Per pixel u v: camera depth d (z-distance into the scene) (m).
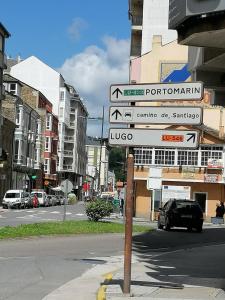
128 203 9.64
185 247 21.75
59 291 10.72
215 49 11.27
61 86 115.25
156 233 29.17
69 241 21.83
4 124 69.62
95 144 163.12
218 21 9.50
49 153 102.50
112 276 12.36
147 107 9.68
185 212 31.56
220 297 9.69
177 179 51.38
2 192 69.50
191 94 9.31
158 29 58.88
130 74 53.47
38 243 20.41
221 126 51.25
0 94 63.59
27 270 13.38
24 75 109.56
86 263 15.04
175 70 52.34
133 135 9.68
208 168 50.56
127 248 9.73
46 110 100.44
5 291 10.59
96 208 31.41
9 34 63.91
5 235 21.12
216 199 50.91
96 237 24.27
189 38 10.16
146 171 51.56
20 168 79.75
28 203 62.66
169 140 9.50
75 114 128.75
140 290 10.28
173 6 10.45
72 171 127.38
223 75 12.49
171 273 13.17
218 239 26.45
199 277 12.48
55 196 80.31
